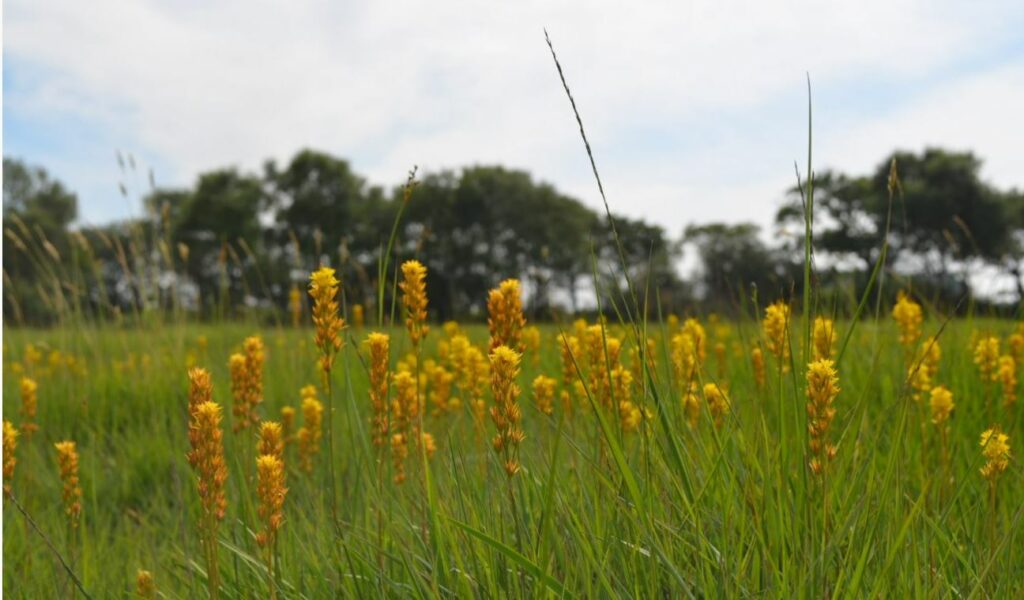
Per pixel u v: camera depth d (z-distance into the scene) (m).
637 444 2.49
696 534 1.97
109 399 6.06
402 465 2.53
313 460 3.91
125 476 4.56
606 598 1.88
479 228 46.41
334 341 2.00
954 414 3.71
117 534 3.58
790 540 1.89
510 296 1.92
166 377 6.44
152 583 2.34
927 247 37.41
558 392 4.01
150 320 7.84
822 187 35.97
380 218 45.78
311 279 2.00
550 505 1.65
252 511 2.66
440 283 45.53
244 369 2.61
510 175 46.53
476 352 2.42
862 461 2.17
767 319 2.41
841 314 3.64
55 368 6.97
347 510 2.87
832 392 1.73
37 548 3.31
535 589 1.74
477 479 2.46
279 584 2.14
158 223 8.13
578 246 45.75
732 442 2.30
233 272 39.16
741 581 1.83
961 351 4.40
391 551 2.31
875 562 1.98
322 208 45.09
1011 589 1.93
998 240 38.09
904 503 2.32
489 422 2.96
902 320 3.48
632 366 2.41
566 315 4.91
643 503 1.97
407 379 2.48
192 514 3.40
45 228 40.19
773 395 2.88
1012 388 3.15
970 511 2.44
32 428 3.65
